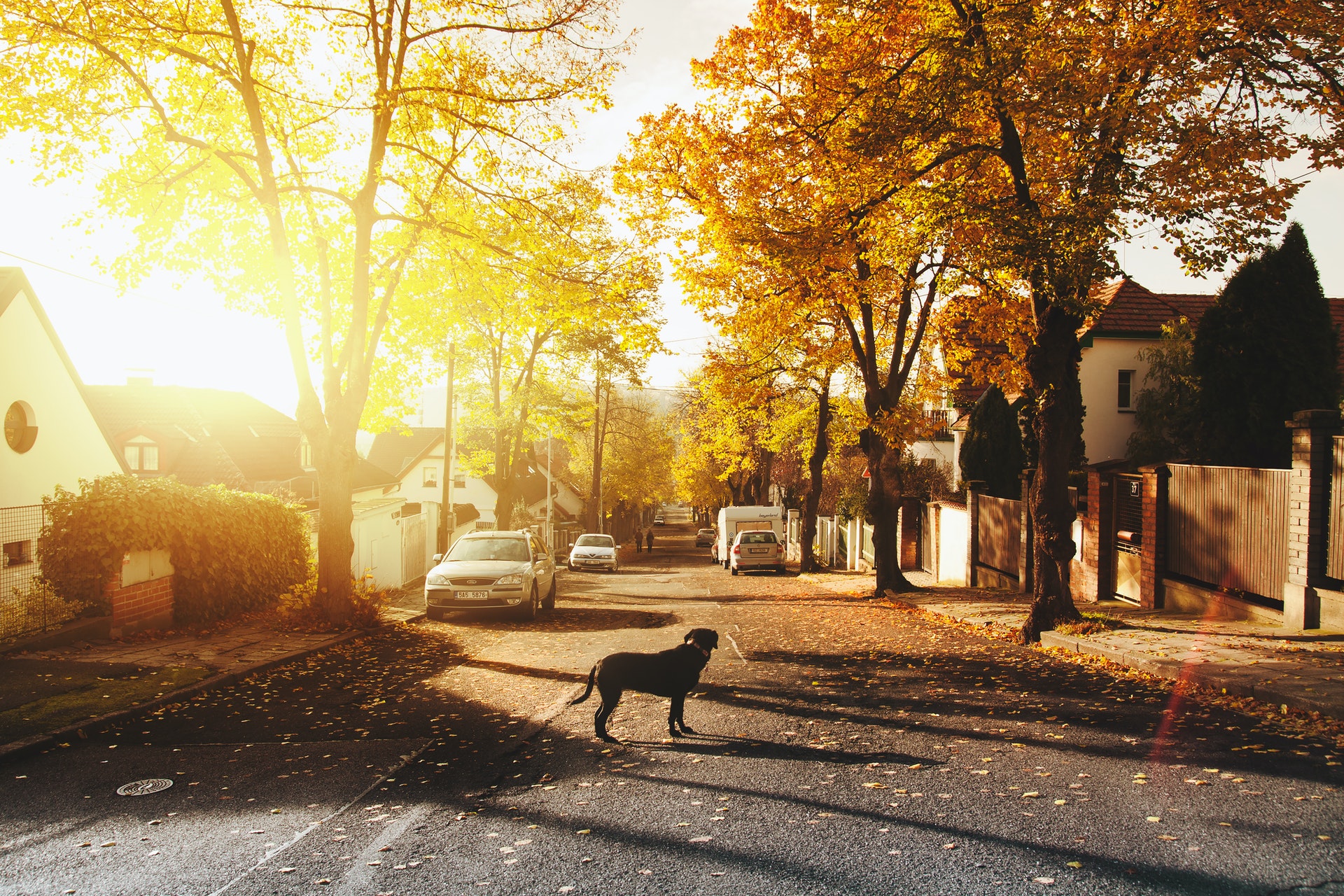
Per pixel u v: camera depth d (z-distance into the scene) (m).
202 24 11.82
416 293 14.20
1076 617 11.12
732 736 6.48
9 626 9.84
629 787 5.20
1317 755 5.42
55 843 4.39
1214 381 15.48
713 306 15.98
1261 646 8.80
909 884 3.65
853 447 38.59
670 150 14.73
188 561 12.30
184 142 11.23
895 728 6.51
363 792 5.21
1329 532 9.49
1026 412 15.55
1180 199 9.40
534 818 4.65
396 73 11.96
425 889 3.73
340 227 13.52
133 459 30.00
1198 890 3.54
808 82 12.83
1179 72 9.32
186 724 7.04
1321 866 3.75
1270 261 14.97
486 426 31.36
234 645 10.86
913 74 11.11
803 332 20.09
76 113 10.82
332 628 12.38
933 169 11.62
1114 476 14.71
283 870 3.98
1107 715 6.70
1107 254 9.36
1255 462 15.21
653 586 28.03
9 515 10.62
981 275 12.68
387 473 43.19
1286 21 8.89
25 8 9.98
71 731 6.51
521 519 43.34
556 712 7.48
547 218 13.29
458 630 13.76
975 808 4.62
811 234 12.04
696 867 3.90
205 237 12.58
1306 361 14.73
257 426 35.50
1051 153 11.04
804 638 12.20
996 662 9.56
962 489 22.34
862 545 32.16
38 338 15.48
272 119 12.66
